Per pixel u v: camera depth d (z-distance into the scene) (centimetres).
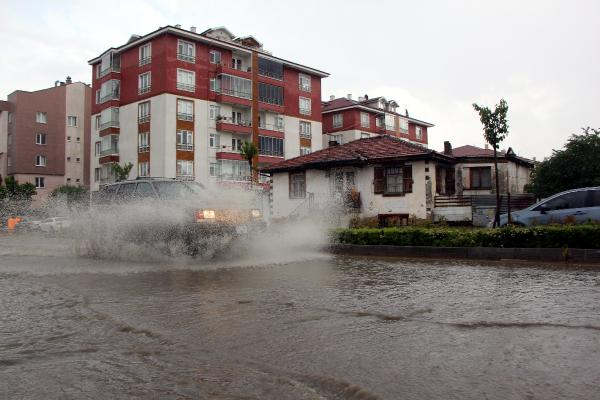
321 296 637
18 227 2616
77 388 326
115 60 4744
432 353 385
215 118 4672
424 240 1220
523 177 3234
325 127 6538
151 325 489
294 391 316
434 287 703
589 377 329
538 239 1081
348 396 307
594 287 688
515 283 734
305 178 2616
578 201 1312
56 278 831
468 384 320
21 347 418
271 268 946
